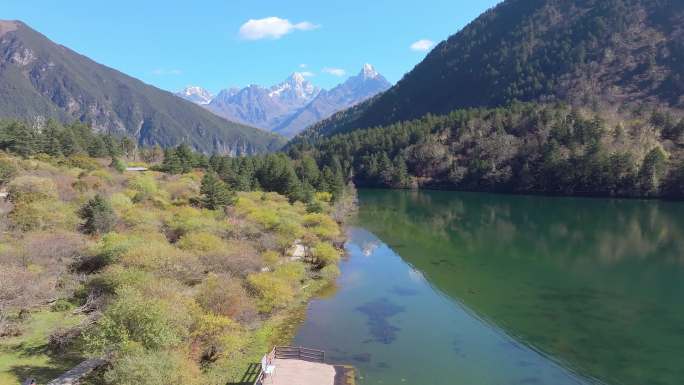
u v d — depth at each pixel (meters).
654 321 45.12
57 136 115.12
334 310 46.09
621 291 54.50
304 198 98.19
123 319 27.12
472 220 105.88
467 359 36.31
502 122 185.25
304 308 46.44
